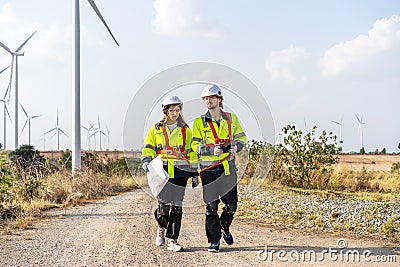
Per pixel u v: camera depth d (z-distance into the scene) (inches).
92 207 572.4
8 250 311.7
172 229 306.5
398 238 339.9
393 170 1115.9
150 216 473.7
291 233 370.6
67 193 671.1
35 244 331.0
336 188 753.0
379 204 457.7
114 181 910.4
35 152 949.2
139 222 431.2
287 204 513.0
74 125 1011.3
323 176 793.6
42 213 508.1
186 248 314.5
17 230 391.5
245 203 544.1
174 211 308.3
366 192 700.0
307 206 484.4
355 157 1781.5
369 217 406.3
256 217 458.6
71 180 770.8
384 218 400.2
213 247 301.1
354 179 815.7
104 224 421.7
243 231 380.8
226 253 296.4
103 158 1037.2
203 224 423.5
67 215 490.0
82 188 751.1
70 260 282.0
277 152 786.2
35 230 392.5
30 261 281.1
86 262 276.2
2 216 465.7
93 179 807.7
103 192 785.6
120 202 639.8
